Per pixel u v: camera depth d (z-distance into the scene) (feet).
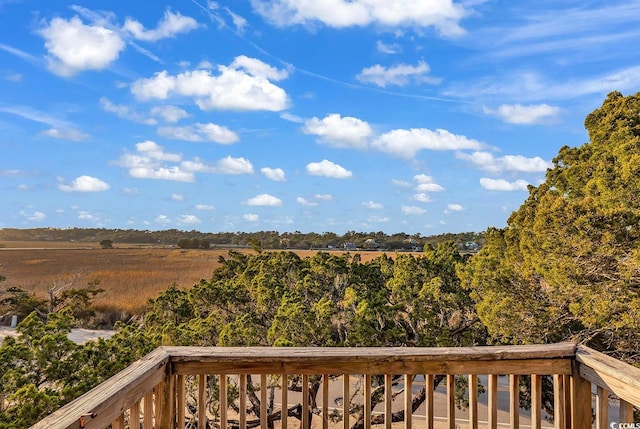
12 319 87.86
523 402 29.71
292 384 30.81
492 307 27.86
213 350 7.99
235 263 54.19
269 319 37.01
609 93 28.22
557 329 26.73
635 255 20.72
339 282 40.09
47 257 245.45
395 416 30.94
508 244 28.66
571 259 23.15
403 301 34.58
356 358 7.77
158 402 7.60
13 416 17.49
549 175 29.71
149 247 367.86
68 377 21.40
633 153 22.99
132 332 28.07
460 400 31.91
